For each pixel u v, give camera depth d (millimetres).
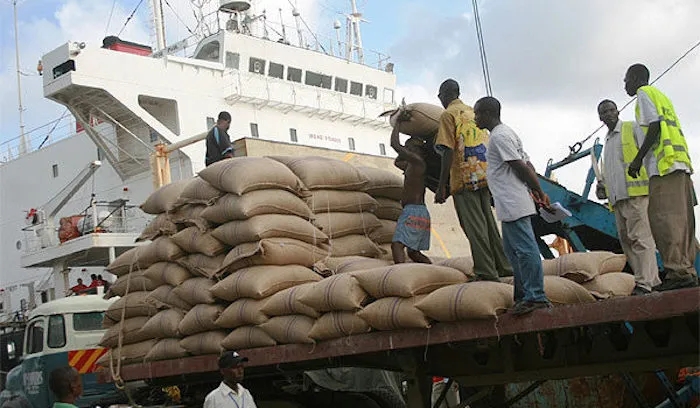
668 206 5711
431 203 11570
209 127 19312
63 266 19594
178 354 7676
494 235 6613
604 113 6887
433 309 5500
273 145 10266
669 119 5770
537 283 5211
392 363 6559
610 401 7766
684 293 4449
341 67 21906
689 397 6789
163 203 7945
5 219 25016
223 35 19812
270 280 6840
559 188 8391
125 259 8477
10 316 22016
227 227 7246
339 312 6176
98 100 18984
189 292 7520
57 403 5254
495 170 5578
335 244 7680
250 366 6918
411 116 7258
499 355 5930
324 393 8164
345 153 11188
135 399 9711
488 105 5691
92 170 19625
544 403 8094
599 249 8875
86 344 12289
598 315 4797
